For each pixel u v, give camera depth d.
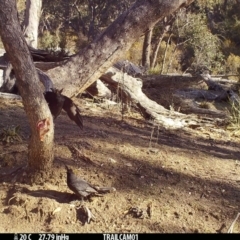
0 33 2.80
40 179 3.14
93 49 4.79
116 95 5.83
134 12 4.73
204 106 7.24
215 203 3.16
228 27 19.16
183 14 16.08
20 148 3.51
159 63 16.03
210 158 3.87
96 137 3.88
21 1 16.47
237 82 9.32
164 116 5.20
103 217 2.94
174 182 3.34
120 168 3.41
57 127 4.05
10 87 5.46
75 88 4.78
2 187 3.12
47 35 15.95
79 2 20.08
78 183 2.95
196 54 15.59
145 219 2.94
